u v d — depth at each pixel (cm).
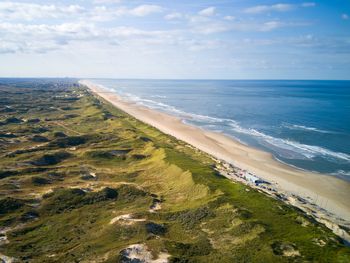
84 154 9875
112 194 7006
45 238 5409
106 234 5319
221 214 5753
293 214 5816
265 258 4484
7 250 5000
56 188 7250
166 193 7162
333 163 9919
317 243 4834
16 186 7406
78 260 4628
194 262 4509
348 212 6725
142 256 4575
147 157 9731
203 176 7431
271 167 9525
